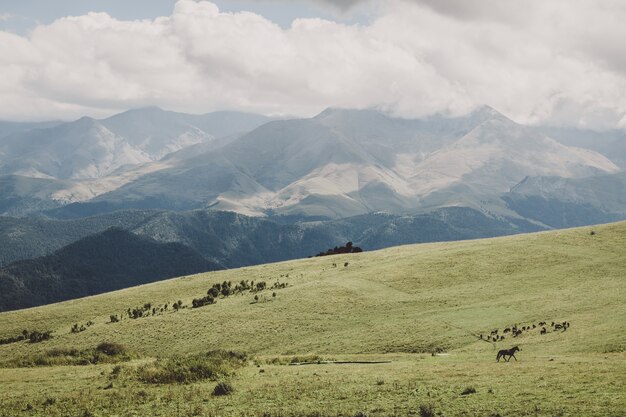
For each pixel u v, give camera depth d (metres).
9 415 29.25
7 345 97.88
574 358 43.16
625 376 31.28
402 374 38.38
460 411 25.48
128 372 42.72
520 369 37.53
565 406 24.80
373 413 26.08
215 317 94.94
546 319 67.56
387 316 83.81
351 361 51.38
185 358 47.41
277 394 32.16
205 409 28.80
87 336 95.62
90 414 28.77
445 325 72.75
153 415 28.00
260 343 77.88
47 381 41.62
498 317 73.12
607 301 71.50
